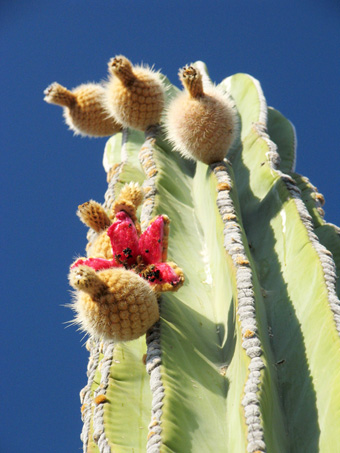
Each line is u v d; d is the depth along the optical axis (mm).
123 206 1404
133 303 1339
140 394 1363
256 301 1348
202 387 1334
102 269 1363
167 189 1528
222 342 1386
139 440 1331
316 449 1290
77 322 1371
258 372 1297
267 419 1282
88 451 1366
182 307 1396
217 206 1431
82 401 1434
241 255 1376
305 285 1375
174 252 1464
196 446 1298
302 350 1342
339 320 1326
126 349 1395
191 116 1487
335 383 1293
